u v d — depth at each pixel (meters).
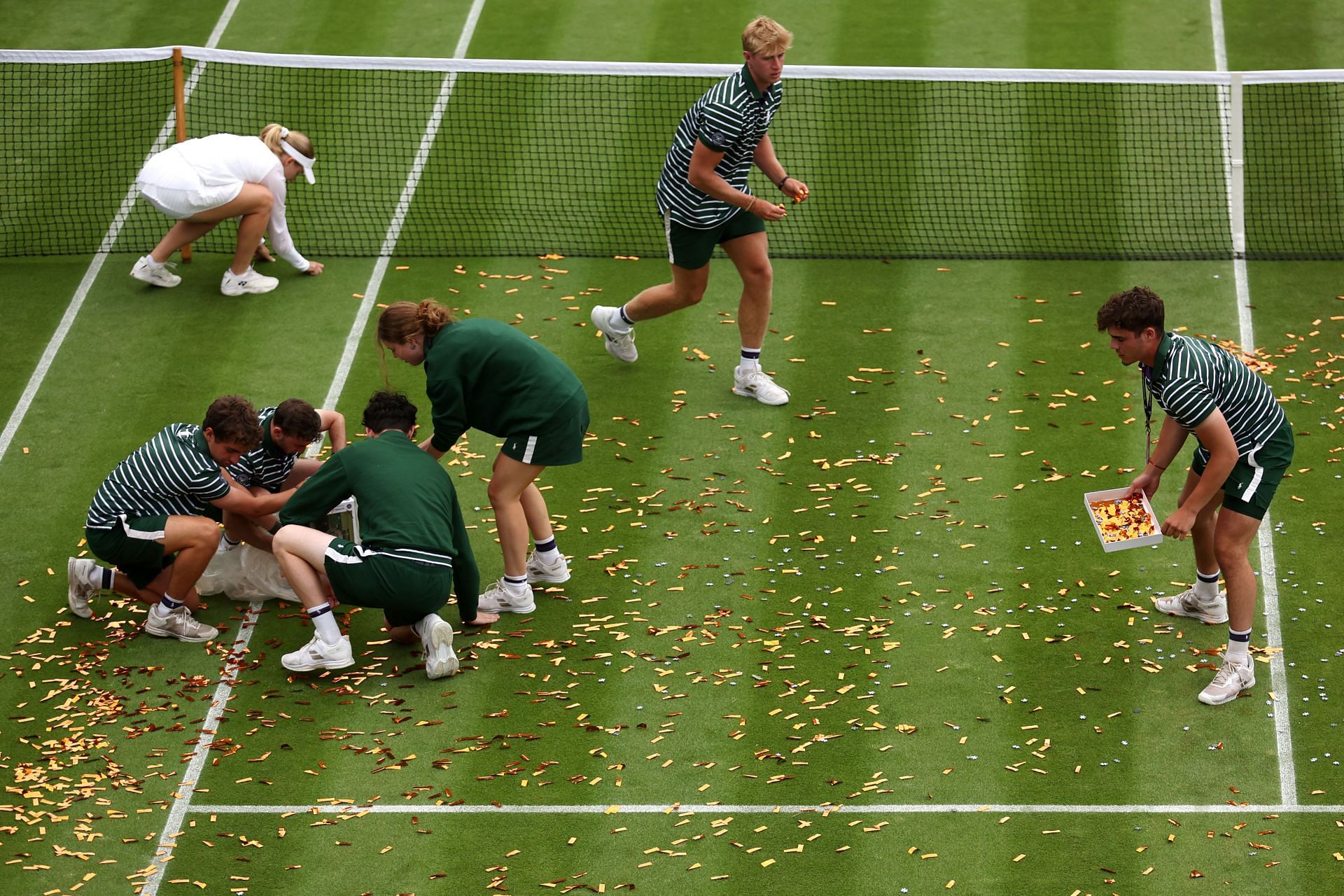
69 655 9.61
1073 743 8.89
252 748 8.94
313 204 14.41
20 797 8.62
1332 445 11.09
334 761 8.85
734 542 10.47
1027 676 9.35
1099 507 9.33
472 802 8.59
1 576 10.24
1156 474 9.18
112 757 8.88
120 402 11.94
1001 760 8.79
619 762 8.84
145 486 9.30
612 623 9.83
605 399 11.88
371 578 8.96
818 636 9.68
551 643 9.65
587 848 8.30
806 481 11.00
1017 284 13.14
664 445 11.39
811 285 13.23
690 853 8.26
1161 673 9.34
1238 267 13.27
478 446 11.45
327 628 9.24
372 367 12.28
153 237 13.99
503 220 14.15
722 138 10.50
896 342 12.47
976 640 9.62
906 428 11.49
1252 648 9.47
